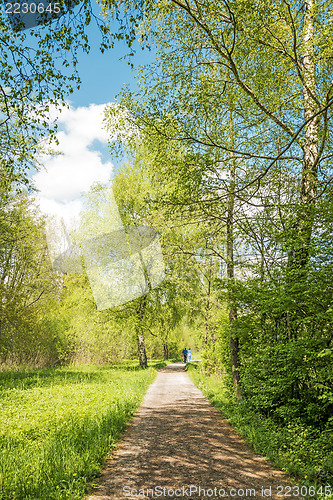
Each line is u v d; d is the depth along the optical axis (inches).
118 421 300.0
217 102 352.8
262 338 315.6
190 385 635.5
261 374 303.1
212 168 348.5
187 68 352.5
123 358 1341.0
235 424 306.5
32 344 780.0
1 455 205.9
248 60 348.8
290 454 216.1
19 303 652.1
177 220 395.5
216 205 370.6
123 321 909.8
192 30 337.1
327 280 230.5
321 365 230.4
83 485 170.7
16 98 258.1
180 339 1818.4
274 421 285.6
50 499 154.6
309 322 244.2
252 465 207.5
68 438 237.0
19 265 688.4
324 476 181.8
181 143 362.0
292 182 367.9
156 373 853.2
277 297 251.1
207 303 775.1
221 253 451.2
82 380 609.0
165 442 256.7
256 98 329.1
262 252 322.3
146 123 358.0
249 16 283.3
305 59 335.6
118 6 225.9
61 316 934.4
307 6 331.0
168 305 998.4
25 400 409.1
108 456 221.9
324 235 241.3
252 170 374.3
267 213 328.5
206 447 244.7
